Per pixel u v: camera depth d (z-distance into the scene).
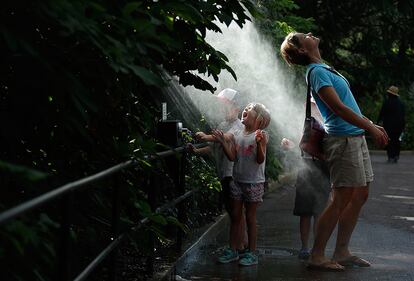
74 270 4.96
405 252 9.00
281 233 10.23
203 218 10.05
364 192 8.03
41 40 4.08
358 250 9.09
